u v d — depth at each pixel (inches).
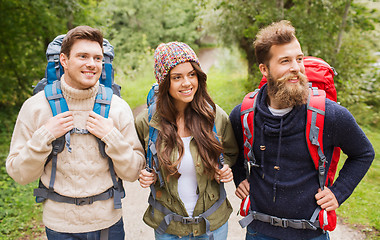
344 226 146.3
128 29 1016.2
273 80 74.4
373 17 357.1
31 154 73.6
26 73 403.5
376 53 370.6
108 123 78.4
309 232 76.2
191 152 81.7
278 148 74.7
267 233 79.4
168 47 78.1
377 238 135.7
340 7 353.4
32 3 362.0
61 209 79.6
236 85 545.0
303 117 73.4
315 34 345.7
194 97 81.9
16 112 378.0
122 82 570.6
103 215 81.4
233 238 143.5
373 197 169.2
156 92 87.4
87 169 78.7
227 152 89.7
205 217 82.4
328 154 75.4
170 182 81.4
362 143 73.5
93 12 455.8
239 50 523.8
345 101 332.2
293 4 390.9
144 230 151.3
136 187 197.5
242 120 81.3
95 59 76.7
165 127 80.4
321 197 74.0
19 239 147.0
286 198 75.6
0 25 380.2
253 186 81.7
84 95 78.0
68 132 77.2
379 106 348.2
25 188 196.2
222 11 448.1
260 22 380.2
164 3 1056.8
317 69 82.1
